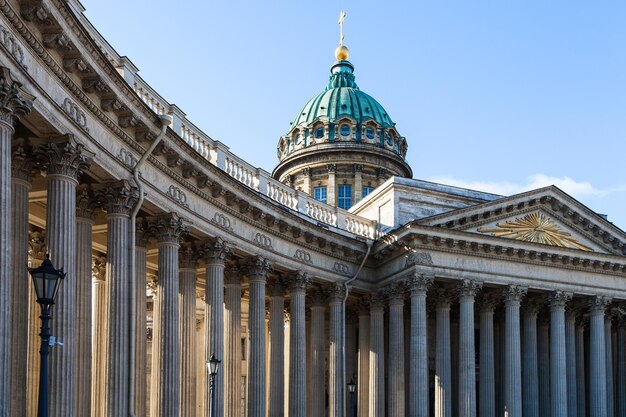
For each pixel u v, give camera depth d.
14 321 28.20
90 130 31.28
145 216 38.41
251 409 45.41
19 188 29.50
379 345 55.03
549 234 57.81
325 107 94.44
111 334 33.19
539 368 59.69
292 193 52.25
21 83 25.19
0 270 23.94
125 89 32.25
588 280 58.09
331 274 53.12
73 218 29.39
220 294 42.69
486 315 56.06
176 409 37.62
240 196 43.78
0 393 23.38
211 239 42.56
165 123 35.12
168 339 37.72
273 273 50.56
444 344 54.22
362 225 56.69
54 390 27.86
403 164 93.75
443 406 53.12
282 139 96.12
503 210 55.88
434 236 52.44
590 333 58.78
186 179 39.56
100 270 43.75
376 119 94.12
